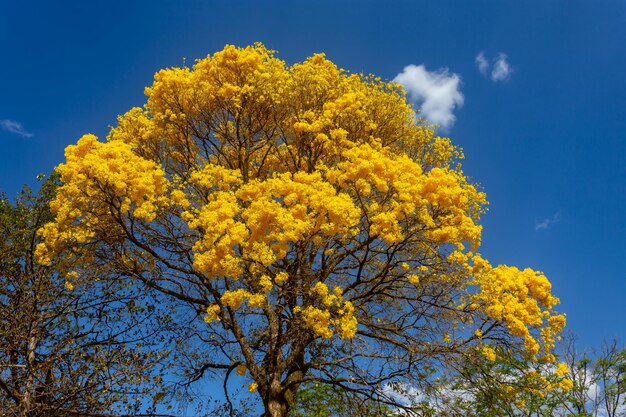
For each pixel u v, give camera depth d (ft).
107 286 29.55
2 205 34.68
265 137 37.99
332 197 26.53
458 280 30.96
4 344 24.79
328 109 35.47
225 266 25.25
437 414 30.32
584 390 48.78
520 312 28.22
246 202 30.27
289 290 29.25
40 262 28.58
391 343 32.68
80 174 27.02
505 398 32.04
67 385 24.61
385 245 31.78
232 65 35.81
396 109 38.78
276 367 31.01
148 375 25.52
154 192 28.96
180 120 35.83
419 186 28.40
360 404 31.35
